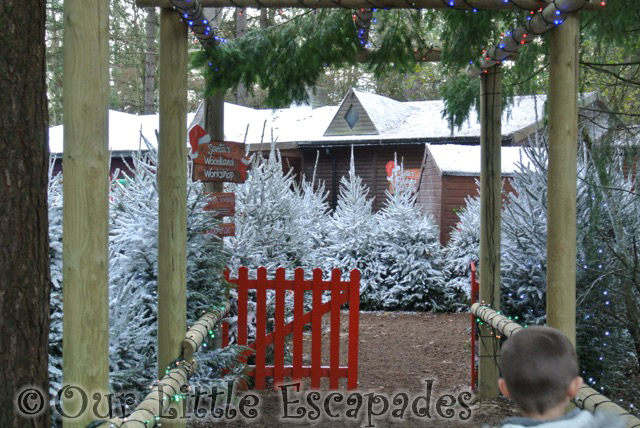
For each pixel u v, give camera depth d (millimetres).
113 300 4777
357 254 12508
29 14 3033
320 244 12859
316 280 6730
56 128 21047
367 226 12664
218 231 6234
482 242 6469
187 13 4590
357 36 6230
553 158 4668
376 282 12383
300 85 6438
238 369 5883
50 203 4770
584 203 6656
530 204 6988
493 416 5973
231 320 6773
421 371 7695
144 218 5750
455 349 8859
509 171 13500
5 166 2963
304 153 23203
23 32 3012
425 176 15953
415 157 21547
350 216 12867
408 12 6426
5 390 2982
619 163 6562
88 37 3023
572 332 4641
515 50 5574
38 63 3080
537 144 7203
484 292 6453
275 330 6750
